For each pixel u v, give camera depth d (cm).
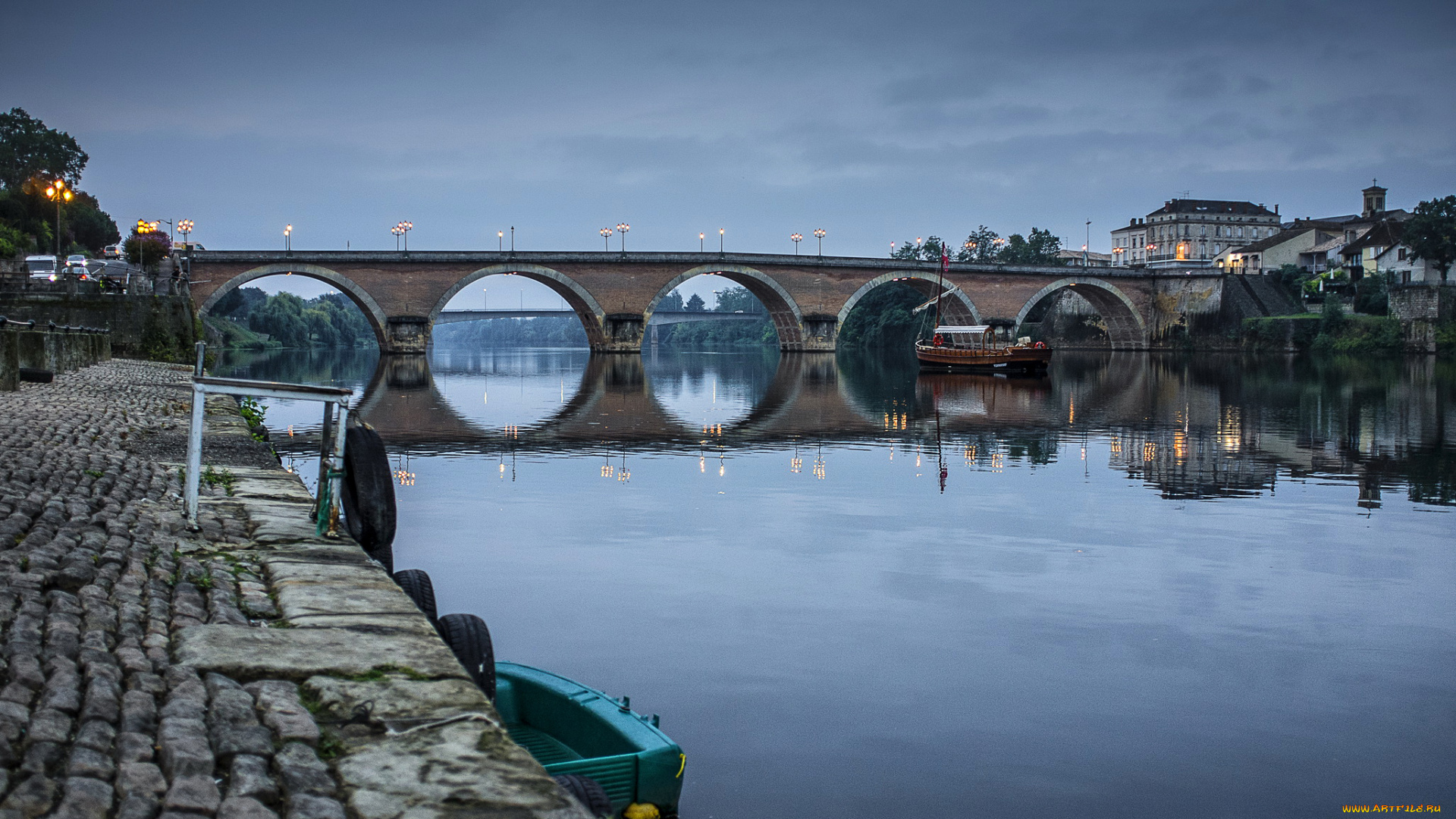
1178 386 6381
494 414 4409
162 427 2272
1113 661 1221
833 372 8400
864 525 1997
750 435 3653
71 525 1089
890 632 1316
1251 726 1041
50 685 605
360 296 9031
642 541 1822
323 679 677
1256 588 1545
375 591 946
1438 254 10444
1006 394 5781
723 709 1056
